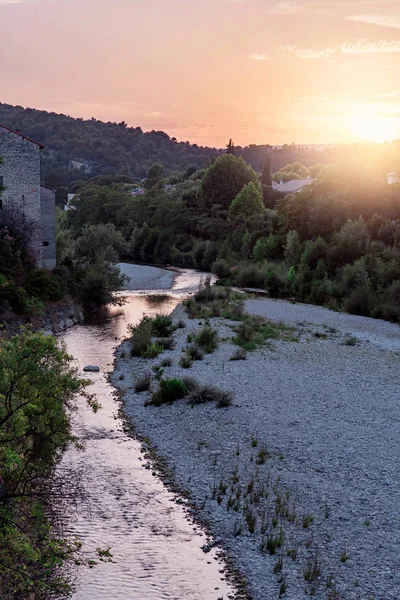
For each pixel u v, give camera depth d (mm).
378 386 22688
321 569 11148
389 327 36562
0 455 9805
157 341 28891
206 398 20688
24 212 38656
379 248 48812
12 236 36219
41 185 40656
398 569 11094
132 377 23859
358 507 13375
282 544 12016
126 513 13227
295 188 120750
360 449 16562
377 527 12539
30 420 11430
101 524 12711
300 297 48969
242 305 38656
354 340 30578
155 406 20391
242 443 17094
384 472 15102
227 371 24469
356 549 11773
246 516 12992
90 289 41062
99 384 23016
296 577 10977
